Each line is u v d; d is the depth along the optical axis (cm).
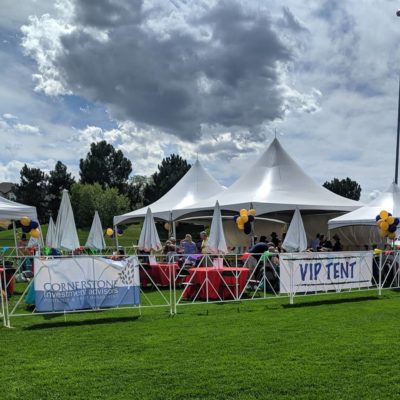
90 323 741
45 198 7169
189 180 2400
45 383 447
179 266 1299
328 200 1842
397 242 1578
